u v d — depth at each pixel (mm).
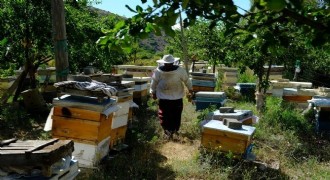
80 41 9102
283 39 1736
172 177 5109
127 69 11773
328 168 6090
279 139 7320
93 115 4754
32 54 9141
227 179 5094
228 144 5461
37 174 3020
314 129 8570
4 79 8953
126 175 4984
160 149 6406
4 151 3000
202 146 5660
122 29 1738
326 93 9750
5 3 8281
